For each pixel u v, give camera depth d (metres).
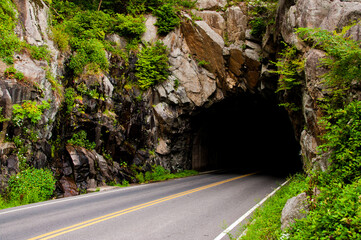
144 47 19.70
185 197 10.07
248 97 23.12
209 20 21.47
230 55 20.52
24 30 12.74
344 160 4.98
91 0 21.25
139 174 16.33
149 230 5.83
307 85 9.55
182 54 20.95
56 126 12.72
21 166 10.05
